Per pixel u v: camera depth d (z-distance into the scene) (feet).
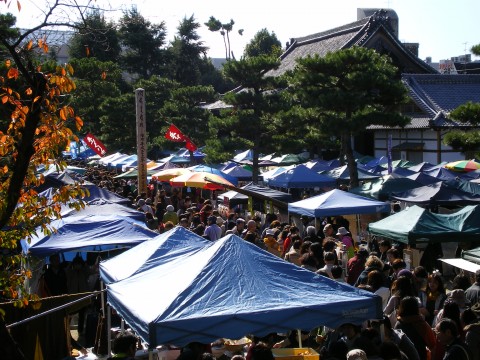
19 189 16.14
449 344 21.34
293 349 24.29
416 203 55.77
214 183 62.80
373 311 20.62
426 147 110.42
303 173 71.20
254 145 91.40
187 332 18.83
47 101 16.61
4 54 17.84
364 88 73.31
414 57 125.39
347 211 48.83
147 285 22.59
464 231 39.99
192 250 29.01
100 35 20.33
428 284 30.32
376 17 127.34
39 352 25.73
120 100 132.87
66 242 35.78
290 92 84.38
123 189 82.99
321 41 160.25
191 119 121.08
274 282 21.40
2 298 25.17
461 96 114.62
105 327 30.01
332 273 30.68
